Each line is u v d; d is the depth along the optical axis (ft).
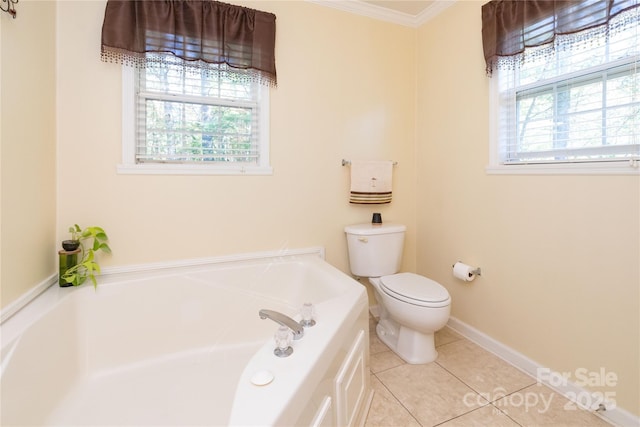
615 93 4.45
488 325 6.36
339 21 7.16
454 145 7.01
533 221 5.43
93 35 5.24
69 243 4.87
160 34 5.40
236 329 5.79
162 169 5.73
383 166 7.44
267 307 6.04
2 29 3.75
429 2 7.22
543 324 5.33
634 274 4.19
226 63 5.89
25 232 4.23
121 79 5.41
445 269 7.37
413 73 8.13
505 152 6.05
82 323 4.77
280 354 3.10
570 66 4.96
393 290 5.92
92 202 5.34
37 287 4.51
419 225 8.15
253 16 6.10
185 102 6.01
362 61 7.45
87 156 5.29
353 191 7.21
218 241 6.21
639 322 4.16
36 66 4.48
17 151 4.05
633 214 4.18
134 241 5.62
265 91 6.44
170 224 5.84
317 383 2.99
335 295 5.09
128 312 5.10
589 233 4.66
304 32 6.79
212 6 5.75
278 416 2.35
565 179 4.94
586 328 4.73
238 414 2.35
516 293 5.77
